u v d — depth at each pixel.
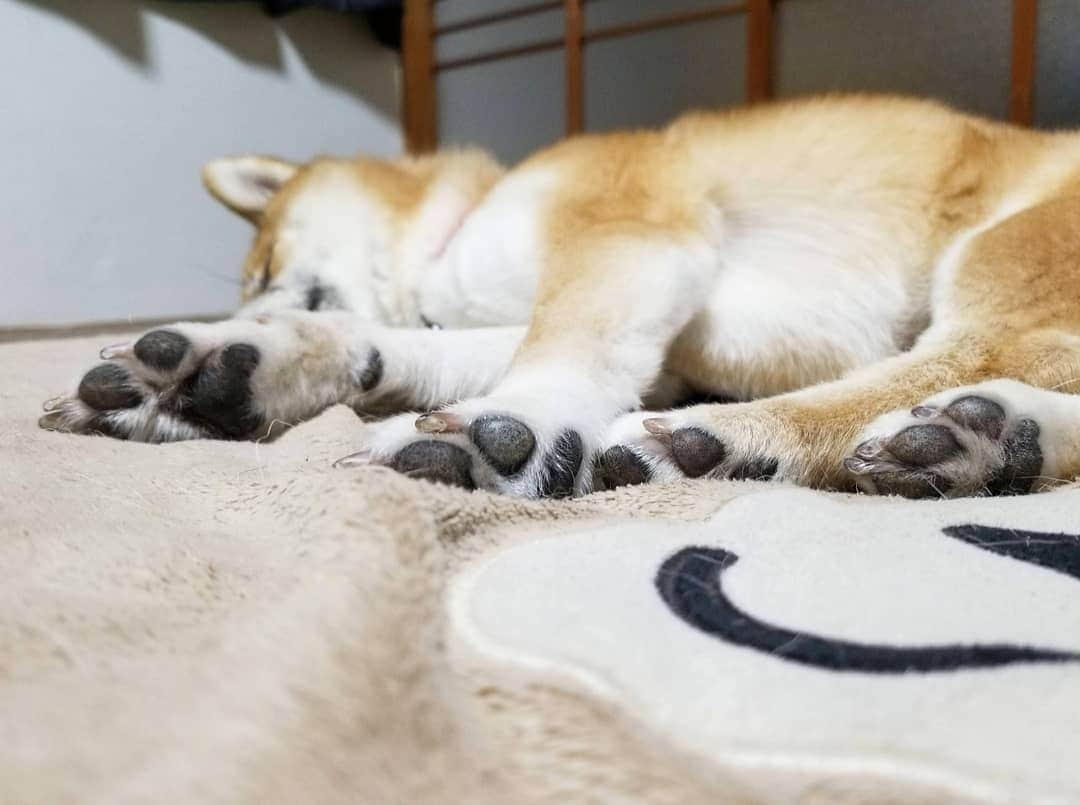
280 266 0.52
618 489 0.26
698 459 0.28
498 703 0.14
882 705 0.14
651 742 0.13
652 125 0.84
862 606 0.17
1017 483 0.26
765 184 0.41
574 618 0.16
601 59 0.88
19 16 0.84
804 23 0.73
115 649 0.16
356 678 0.13
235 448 0.31
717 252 0.40
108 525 0.23
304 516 0.22
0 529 0.22
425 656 0.14
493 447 0.26
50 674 0.15
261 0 0.96
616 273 0.35
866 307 0.41
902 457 0.26
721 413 0.29
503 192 0.43
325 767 0.12
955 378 0.31
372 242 0.50
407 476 0.23
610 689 0.14
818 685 0.14
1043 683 0.14
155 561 0.20
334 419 0.32
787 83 0.75
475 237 0.43
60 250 0.88
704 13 0.78
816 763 0.12
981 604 0.17
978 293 0.34
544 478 0.27
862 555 0.20
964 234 0.39
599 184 0.41
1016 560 0.20
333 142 1.05
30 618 0.16
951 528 0.22
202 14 0.93
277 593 0.17
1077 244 0.33
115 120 0.90
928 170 0.41
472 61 1.00
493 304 0.43
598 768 0.13
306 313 0.37
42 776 0.11
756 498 0.24
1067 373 0.31
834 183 0.41
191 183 0.95
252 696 0.12
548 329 0.34
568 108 0.91
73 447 0.30
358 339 0.37
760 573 0.19
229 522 0.24
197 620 0.17
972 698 0.14
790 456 0.29
